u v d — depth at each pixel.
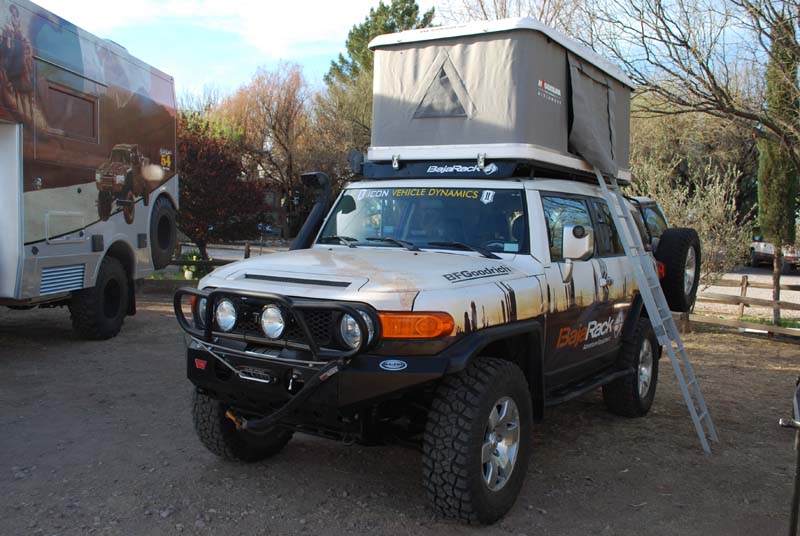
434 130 5.45
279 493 4.42
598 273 5.48
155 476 4.62
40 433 5.41
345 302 3.71
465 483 3.79
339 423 3.88
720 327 12.50
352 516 4.11
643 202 8.05
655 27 10.13
